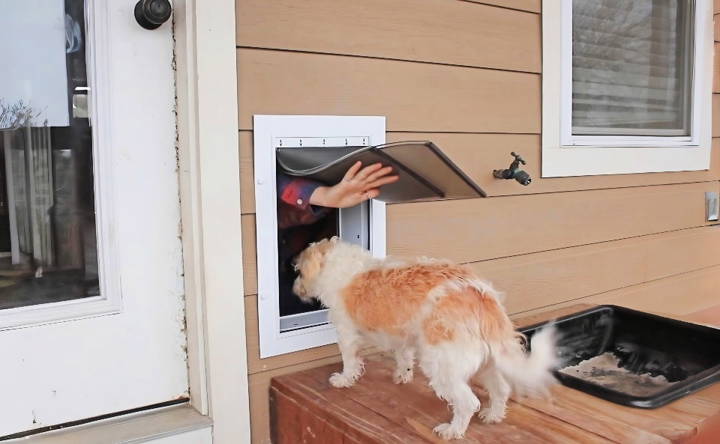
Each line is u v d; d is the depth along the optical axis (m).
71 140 1.11
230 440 1.22
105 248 1.13
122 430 1.13
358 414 1.08
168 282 1.21
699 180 2.33
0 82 1.05
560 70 1.80
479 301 1.01
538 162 1.78
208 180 1.16
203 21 1.13
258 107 1.24
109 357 1.15
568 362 1.58
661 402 1.07
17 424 1.07
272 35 1.24
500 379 1.03
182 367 1.24
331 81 1.34
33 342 1.07
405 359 1.21
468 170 1.62
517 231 1.75
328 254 1.17
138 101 1.15
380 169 1.19
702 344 1.45
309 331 1.33
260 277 1.26
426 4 1.49
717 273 2.44
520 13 1.70
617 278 2.05
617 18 2.03
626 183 2.05
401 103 1.47
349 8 1.36
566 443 0.94
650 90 2.17
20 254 1.08
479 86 1.62
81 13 1.10
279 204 1.34
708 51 2.30
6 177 1.06
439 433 0.98
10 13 1.05
